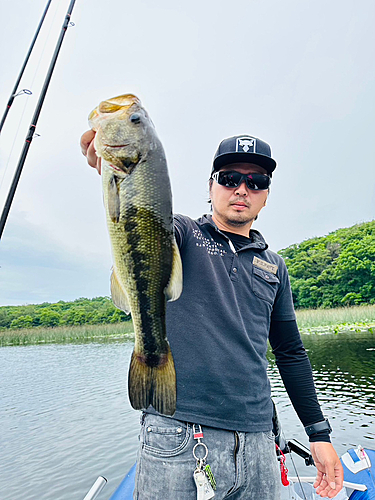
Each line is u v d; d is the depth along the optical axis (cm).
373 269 3262
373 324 2295
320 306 3588
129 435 754
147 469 150
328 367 1209
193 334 162
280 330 222
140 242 147
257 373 171
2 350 2642
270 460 168
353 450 336
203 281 170
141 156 147
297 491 306
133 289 147
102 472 600
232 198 190
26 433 805
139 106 150
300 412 216
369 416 714
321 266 3866
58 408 986
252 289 183
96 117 147
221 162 195
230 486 152
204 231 186
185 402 153
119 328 3350
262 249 199
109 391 1151
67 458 660
